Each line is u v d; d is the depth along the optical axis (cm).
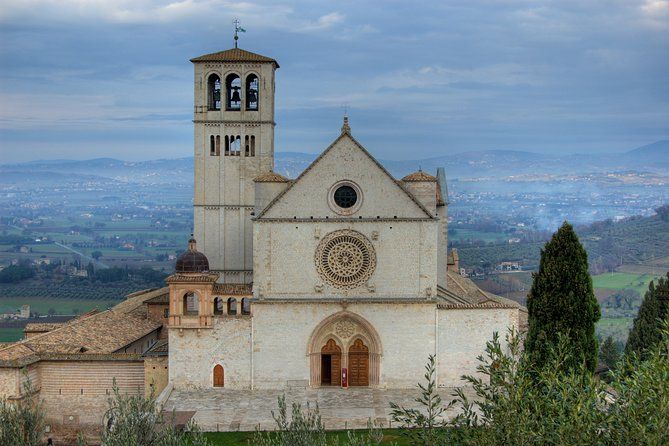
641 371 4394
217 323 9331
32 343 9562
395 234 9381
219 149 11769
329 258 9381
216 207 11806
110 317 11275
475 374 9381
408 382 9400
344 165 9356
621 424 4172
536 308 8200
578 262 8131
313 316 9356
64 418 9219
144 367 9331
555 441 4197
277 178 9675
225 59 11644
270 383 9369
